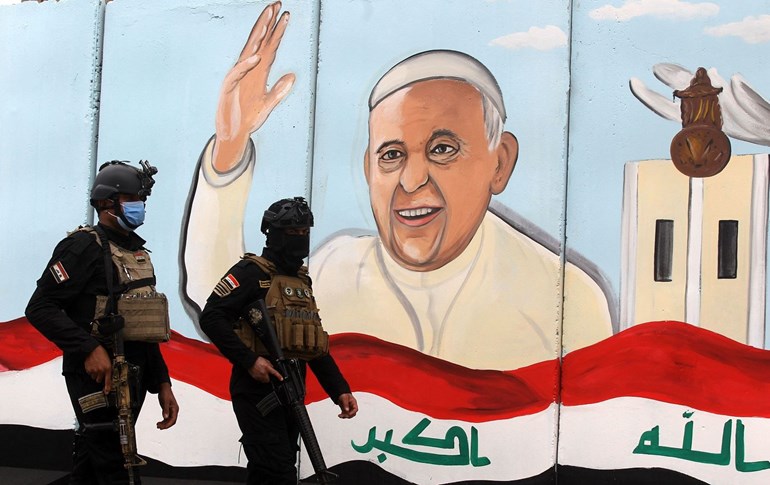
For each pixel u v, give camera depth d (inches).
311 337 182.4
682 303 210.1
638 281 213.3
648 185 214.2
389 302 232.7
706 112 211.3
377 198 236.1
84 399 174.1
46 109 268.8
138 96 260.7
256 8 251.3
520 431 218.2
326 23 244.1
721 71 211.0
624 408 211.3
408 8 236.5
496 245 224.7
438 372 226.5
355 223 237.6
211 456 244.2
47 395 261.0
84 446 177.0
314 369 191.8
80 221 263.3
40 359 262.7
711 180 210.2
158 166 256.8
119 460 175.3
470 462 221.5
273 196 245.1
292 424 186.1
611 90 218.5
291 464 179.9
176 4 259.0
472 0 230.5
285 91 246.4
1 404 264.5
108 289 176.6
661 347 210.4
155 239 255.1
